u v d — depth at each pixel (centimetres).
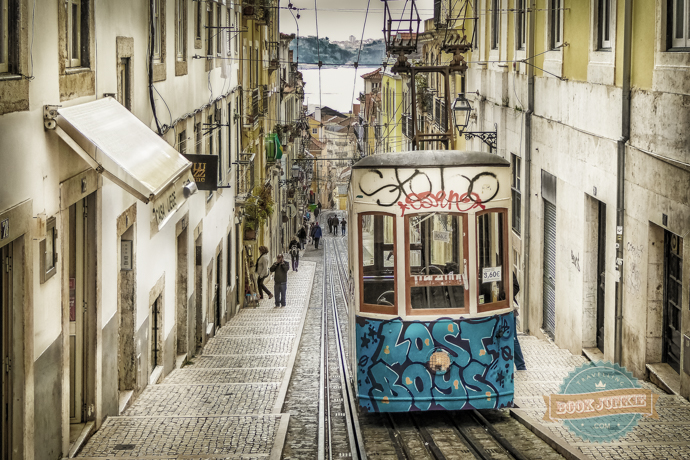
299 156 6275
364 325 983
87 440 880
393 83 5481
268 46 3800
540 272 1666
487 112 2200
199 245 1708
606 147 1248
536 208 1683
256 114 2931
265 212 2780
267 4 3139
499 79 2023
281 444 861
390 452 896
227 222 2220
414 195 968
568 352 1444
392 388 968
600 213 1353
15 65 682
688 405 977
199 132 1714
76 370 913
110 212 987
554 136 1535
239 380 1318
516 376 1225
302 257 4788
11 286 684
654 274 1102
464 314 965
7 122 650
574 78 1415
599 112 1282
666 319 1107
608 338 1271
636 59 1139
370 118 7581
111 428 932
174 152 1009
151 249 1229
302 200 6638
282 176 4741
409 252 967
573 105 1416
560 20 1526
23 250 688
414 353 965
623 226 1191
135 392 1126
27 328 695
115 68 1030
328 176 11412
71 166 828
